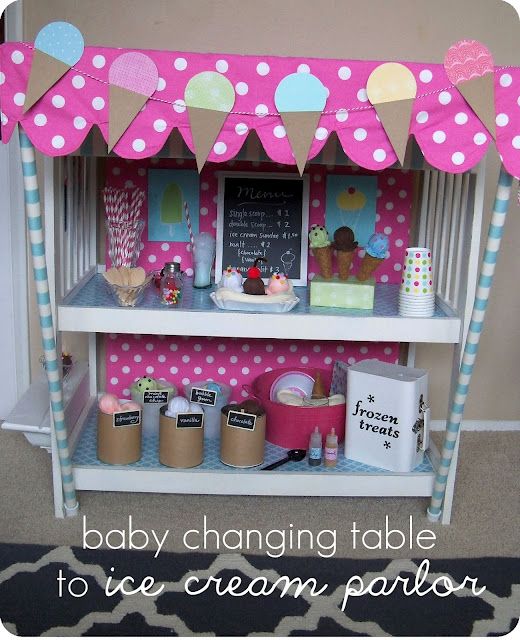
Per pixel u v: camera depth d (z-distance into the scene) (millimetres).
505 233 2527
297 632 1576
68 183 2041
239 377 2527
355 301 2062
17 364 2576
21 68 1662
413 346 2533
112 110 1665
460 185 2043
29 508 2043
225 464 2094
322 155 1999
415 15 2381
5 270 2500
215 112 1673
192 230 2393
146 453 2154
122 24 2336
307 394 2404
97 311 1941
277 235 2352
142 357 2504
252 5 2346
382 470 2076
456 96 1675
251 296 1986
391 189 2398
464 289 1932
